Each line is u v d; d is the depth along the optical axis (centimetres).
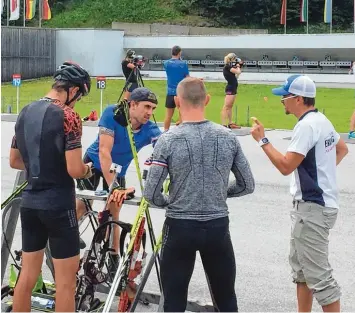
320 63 3816
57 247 380
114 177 446
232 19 5531
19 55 3697
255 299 498
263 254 608
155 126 490
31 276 395
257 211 775
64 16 5269
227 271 360
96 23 5200
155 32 4672
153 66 4072
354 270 565
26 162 379
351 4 5438
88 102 2344
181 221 346
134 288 430
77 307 431
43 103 377
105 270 482
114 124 470
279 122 1778
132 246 409
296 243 405
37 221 384
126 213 747
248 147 1263
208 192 346
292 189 411
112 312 442
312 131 392
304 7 4422
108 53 3941
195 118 355
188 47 4025
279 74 3775
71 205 382
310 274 400
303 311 425
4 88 3078
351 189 899
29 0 3950
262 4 5525
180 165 344
